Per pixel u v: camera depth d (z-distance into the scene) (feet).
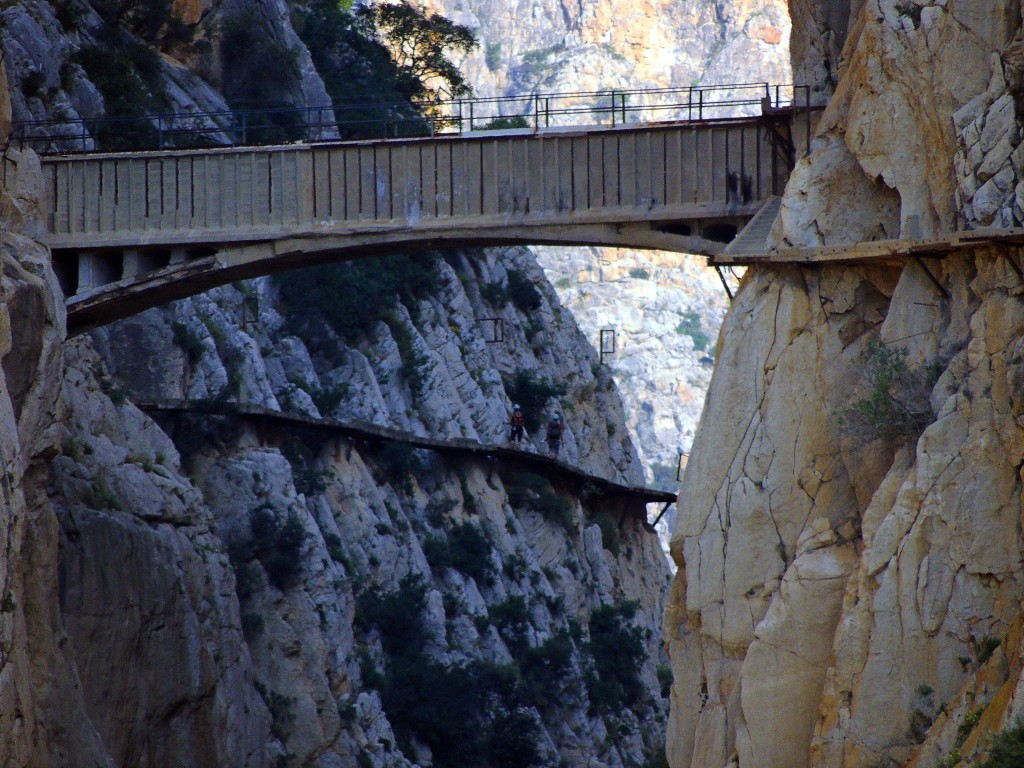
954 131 167.73
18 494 208.44
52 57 338.95
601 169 230.07
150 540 280.10
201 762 284.20
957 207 166.61
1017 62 162.91
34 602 231.30
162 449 310.65
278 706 327.26
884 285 173.78
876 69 178.19
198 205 244.42
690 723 175.94
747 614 172.96
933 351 166.61
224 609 303.07
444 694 375.04
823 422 173.68
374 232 237.66
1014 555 150.41
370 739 347.56
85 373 291.79
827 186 184.85
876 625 156.15
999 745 132.26
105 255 249.55
